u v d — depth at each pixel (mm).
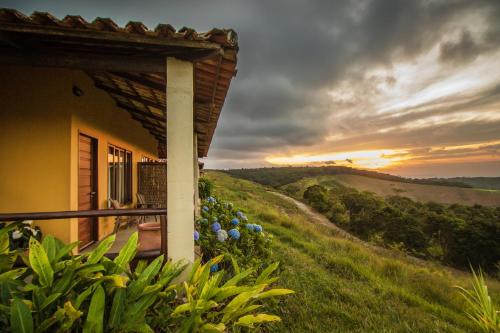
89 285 1798
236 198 23609
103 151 5781
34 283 1694
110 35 2449
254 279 3443
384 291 5293
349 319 3896
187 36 2502
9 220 2543
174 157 2744
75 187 4430
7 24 2307
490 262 22281
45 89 4266
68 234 4254
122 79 4527
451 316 4637
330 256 7363
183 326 1745
